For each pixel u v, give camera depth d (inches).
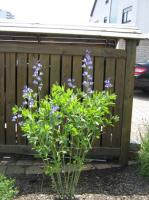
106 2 767.1
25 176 152.1
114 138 166.4
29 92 139.4
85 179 149.3
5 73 163.0
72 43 180.4
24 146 165.9
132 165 165.6
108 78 161.5
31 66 162.2
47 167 130.4
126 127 164.4
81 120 124.8
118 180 148.6
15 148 166.4
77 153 132.0
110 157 170.4
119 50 160.4
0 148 166.4
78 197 132.6
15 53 161.6
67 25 165.8
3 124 165.6
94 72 162.2
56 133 127.8
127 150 165.5
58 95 127.6
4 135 166.4
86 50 152.8
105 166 164.9
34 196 132.4
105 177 151.8
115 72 162.2
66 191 131.2
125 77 161.9
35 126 122.3
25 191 137.0
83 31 160.9
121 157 165.9
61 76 162.6
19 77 163.0
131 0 573.9
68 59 161.5
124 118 163.9
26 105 162.6
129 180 148.6
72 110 124.3
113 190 139.7
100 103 131.0
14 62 162.2
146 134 167.0
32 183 144.7
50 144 124.4
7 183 124.8
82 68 161.6
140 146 165.3
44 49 160.6
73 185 131.3
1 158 171.5
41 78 160.2
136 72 381.7
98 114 127.4
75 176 131.6
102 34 159.3
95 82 162.9
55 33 159.8
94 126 127.9
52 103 125.8
